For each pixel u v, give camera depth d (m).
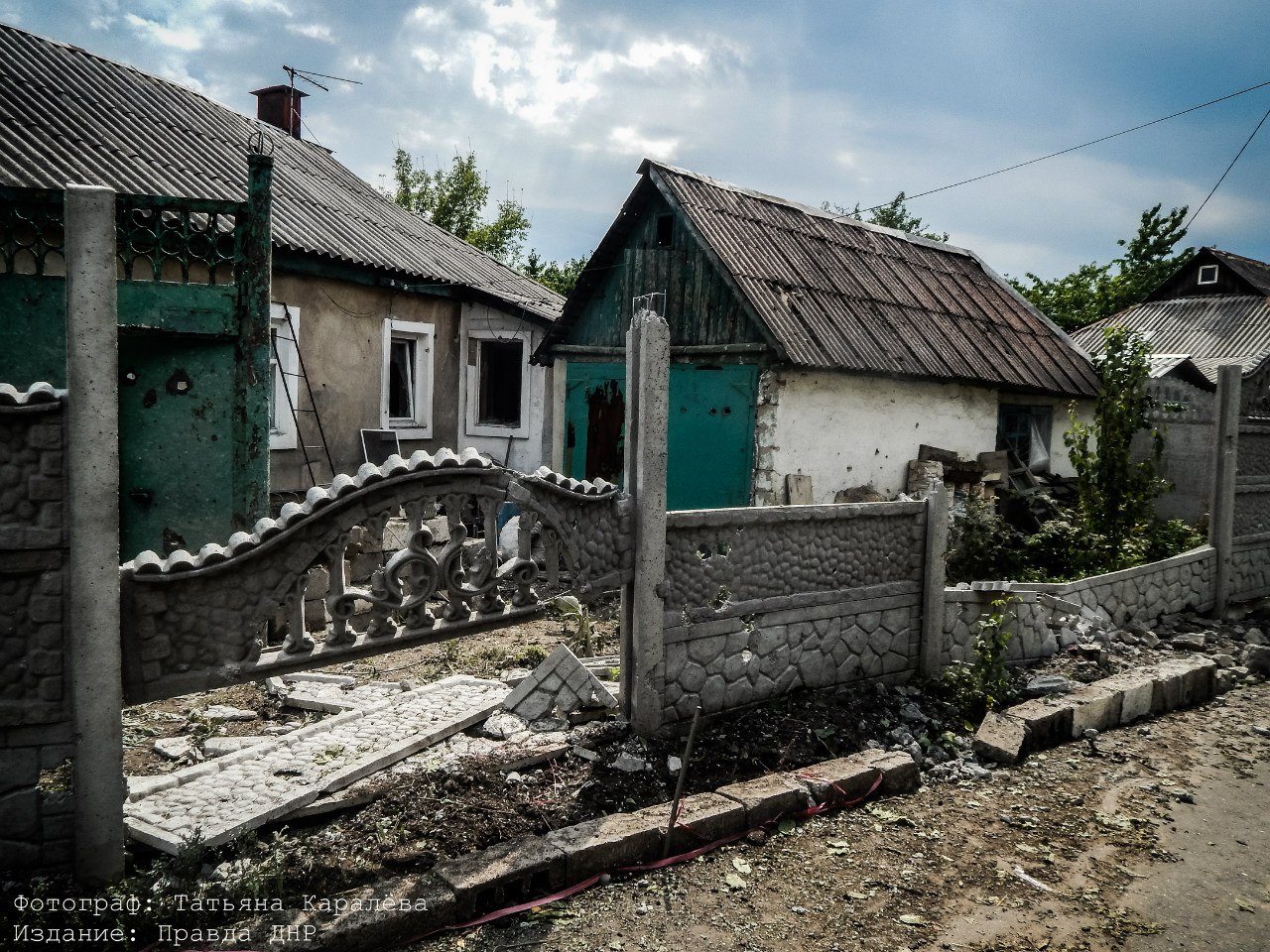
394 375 11.53
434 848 3.54
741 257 9.62
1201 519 9.97
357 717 4.71
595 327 10.90
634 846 3.71
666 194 9.91
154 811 3.57
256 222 6.33
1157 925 3.55
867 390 9.83
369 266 9.94
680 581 4.73
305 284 9.55
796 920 3.44
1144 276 25.61
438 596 5.09
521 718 4.73
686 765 3.86
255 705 5.19
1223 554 8.65
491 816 3.79
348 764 4.02
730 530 4.94
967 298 12.63
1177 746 5.58
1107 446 9.48
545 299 13.34
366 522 3.77
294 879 3.30
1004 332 12.26
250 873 3.19
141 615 3.28
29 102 8.66
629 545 4.59
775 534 5.15
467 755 4.26
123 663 3.27
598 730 4.62
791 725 4.98
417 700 4.95
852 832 4.20
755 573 5.07
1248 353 17.95
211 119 11.35
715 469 9.45
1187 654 7.22
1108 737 5.68
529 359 11.77
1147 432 11.05
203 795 3.71
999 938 3.40
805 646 5.33
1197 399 10.68
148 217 6.57
